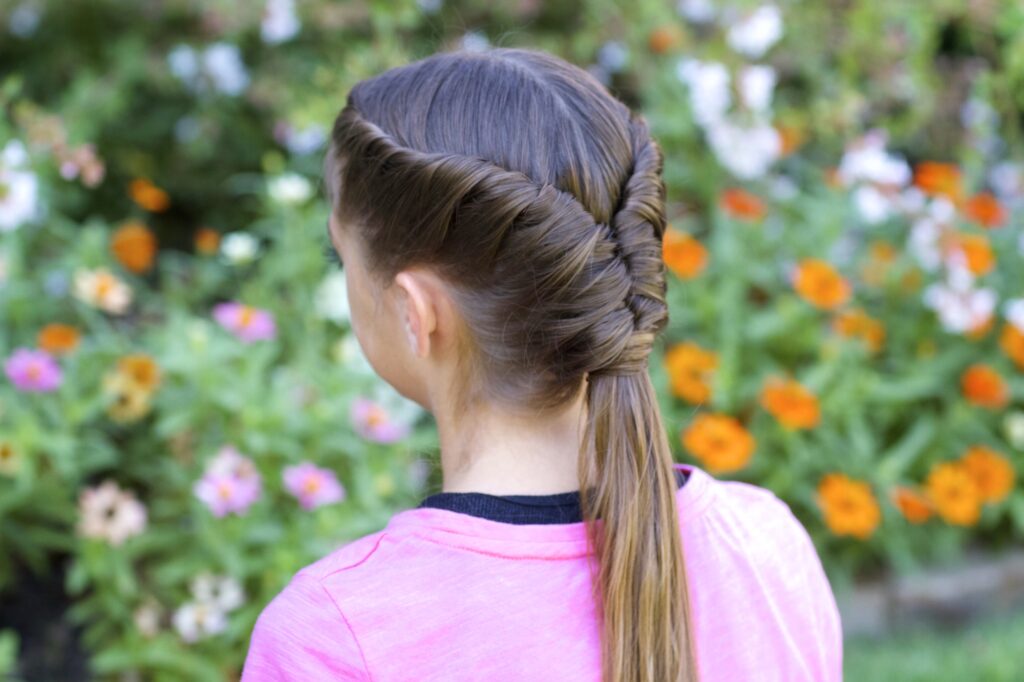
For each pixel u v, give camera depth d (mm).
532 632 778
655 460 815
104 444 2496
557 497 832
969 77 3916
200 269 3064
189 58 3551
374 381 2545
